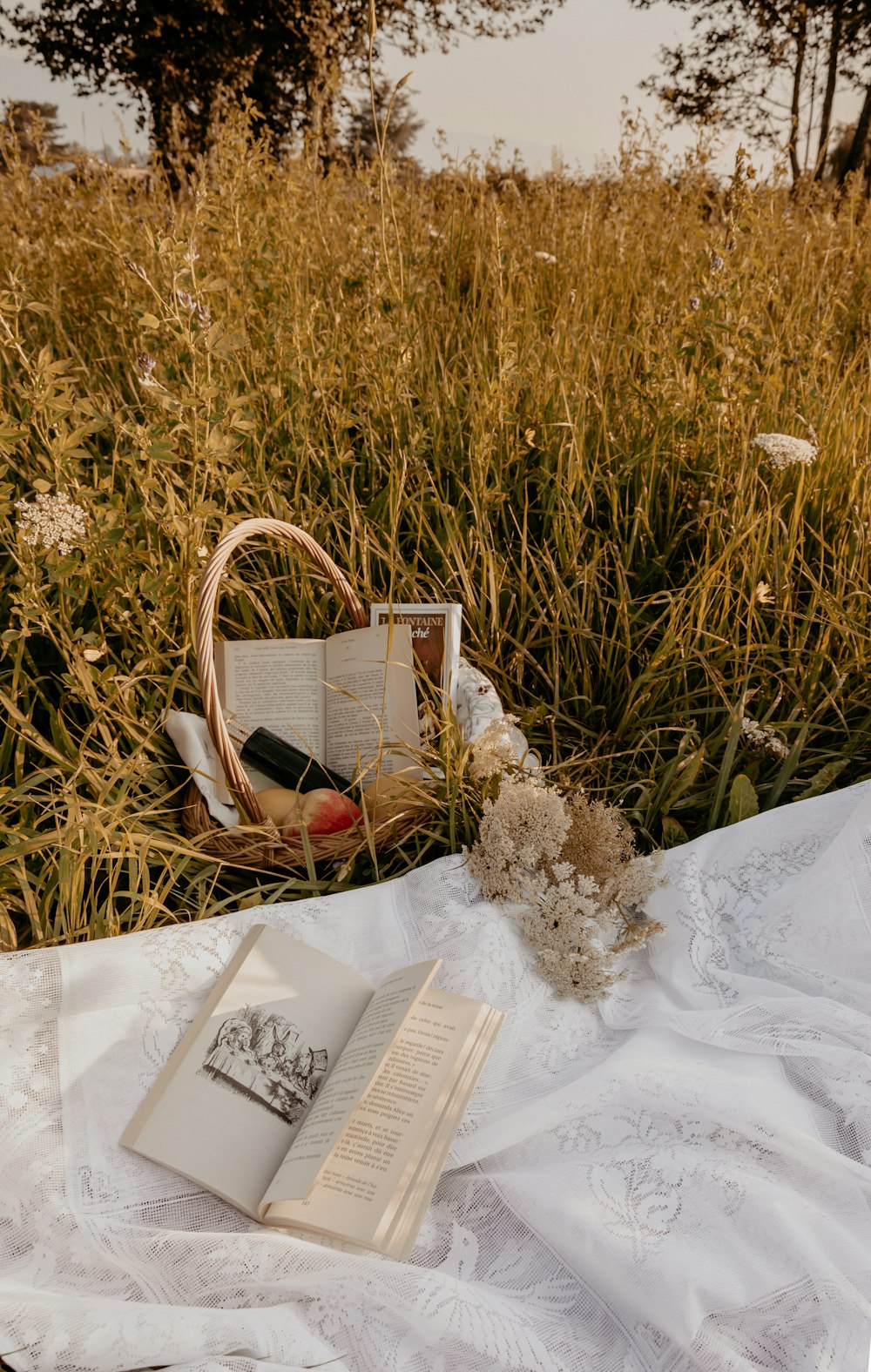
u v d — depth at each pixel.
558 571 1.62
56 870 1.18
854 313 2.35
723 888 1.24
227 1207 1.00
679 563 1.69
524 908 1.18
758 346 1.69
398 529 1.69
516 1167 1.04
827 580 1.62
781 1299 0.92
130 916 1.17
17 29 6.27
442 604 1.38
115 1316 0.90
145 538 1.45
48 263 2.15
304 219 2.14
